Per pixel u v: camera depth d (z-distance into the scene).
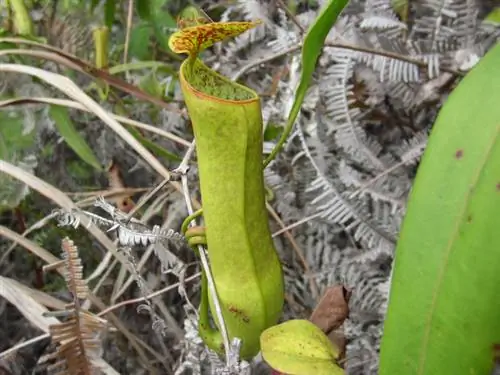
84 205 0.52
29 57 0.58
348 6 0.50
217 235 0.33
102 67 0.53
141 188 0.56
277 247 0.50
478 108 0.25
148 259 0.53
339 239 0.49
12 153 0.56
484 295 0.23
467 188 0.24
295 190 0.50
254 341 0.35
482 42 0.46
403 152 0.47
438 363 0.24
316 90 0.48
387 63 0.46
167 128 0.56
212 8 0.59
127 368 0.51
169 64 0.64
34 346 0.51
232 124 0.30
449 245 0.24
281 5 0.48
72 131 0.52
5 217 0.58
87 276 0.55
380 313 0.44
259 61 0.49
